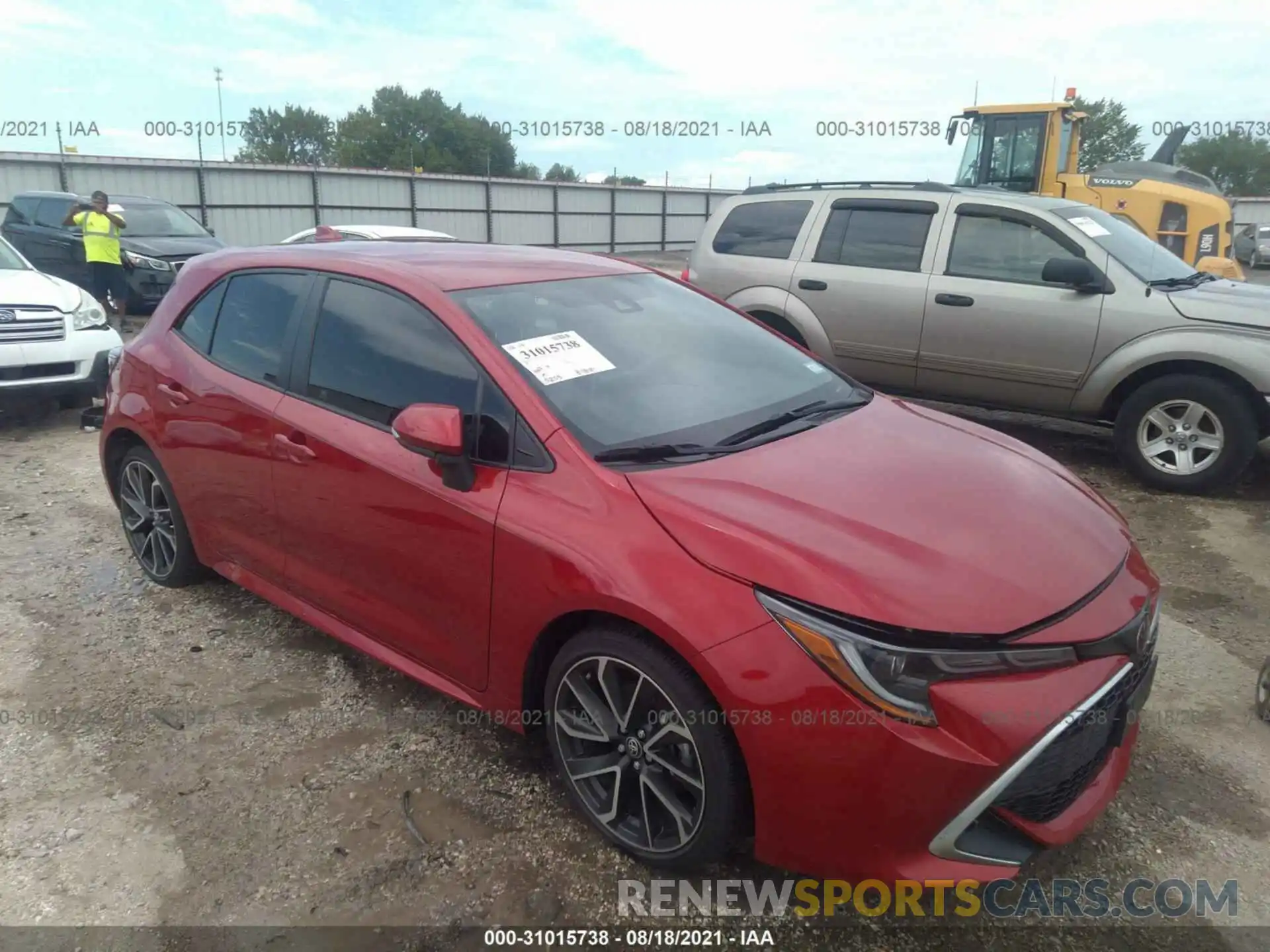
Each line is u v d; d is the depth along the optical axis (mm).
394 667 3186
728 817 2350
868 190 7152
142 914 2459
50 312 7266
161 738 3223
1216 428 5707
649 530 2447
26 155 23859
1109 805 2838
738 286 7602
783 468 2742
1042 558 2445
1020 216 6426
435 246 3869
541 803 2900
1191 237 10828
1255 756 3150
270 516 3531
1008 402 6617
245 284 3818
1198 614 4215
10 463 6473
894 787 2125
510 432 2783
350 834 2756
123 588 4414
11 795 2924
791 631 2189
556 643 2723
